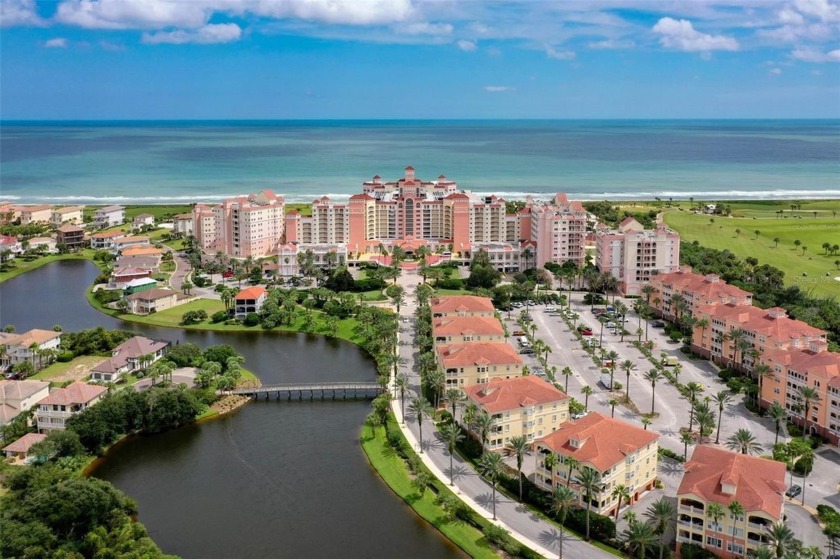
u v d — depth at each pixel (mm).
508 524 167125
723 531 151625
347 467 199875
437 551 161500
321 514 176125
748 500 149250
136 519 173375
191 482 191750
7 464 190750
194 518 174250
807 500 173750
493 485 174125
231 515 175625
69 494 154500
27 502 155750
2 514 156250
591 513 164500
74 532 155125
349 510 178000
